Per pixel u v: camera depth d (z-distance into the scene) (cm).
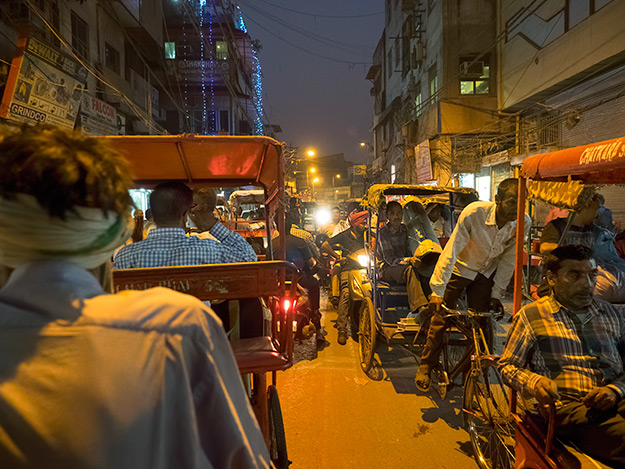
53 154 69
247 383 232
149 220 524
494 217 330
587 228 325
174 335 70
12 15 835
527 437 230
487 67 1777
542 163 245
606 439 191
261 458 81
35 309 68
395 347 571
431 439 341
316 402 408
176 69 2508
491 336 358
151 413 66
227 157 299
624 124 1034
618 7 988
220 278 205
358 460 313
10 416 63
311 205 1980
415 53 2177
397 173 2597
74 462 63
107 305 71
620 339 220
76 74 766
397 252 513
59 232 69
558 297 222
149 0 1755
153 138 250
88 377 65
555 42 1243
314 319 582
